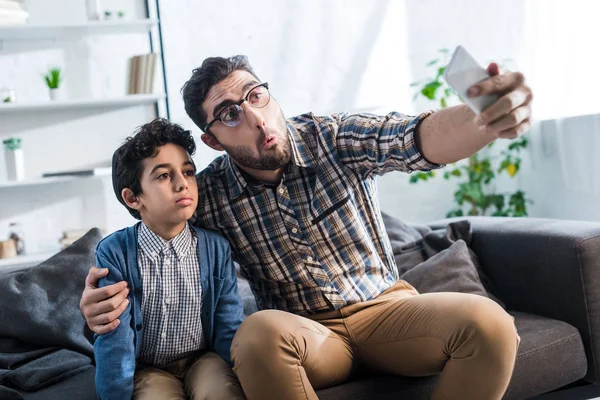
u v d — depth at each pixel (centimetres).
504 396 170
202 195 168
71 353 185
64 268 201
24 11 307
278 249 163
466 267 213
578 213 317
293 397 137
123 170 157
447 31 366
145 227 158
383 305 160
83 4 325
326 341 152
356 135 158
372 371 166
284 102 347
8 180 311
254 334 138
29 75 321
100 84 330
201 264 158
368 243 167
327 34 352
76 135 329
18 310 188
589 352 185
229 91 157
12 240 304
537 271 200
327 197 163
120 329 147
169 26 333
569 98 318
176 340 158
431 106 366
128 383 143
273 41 346
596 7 296
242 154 158
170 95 334
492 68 111
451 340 139
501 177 371
